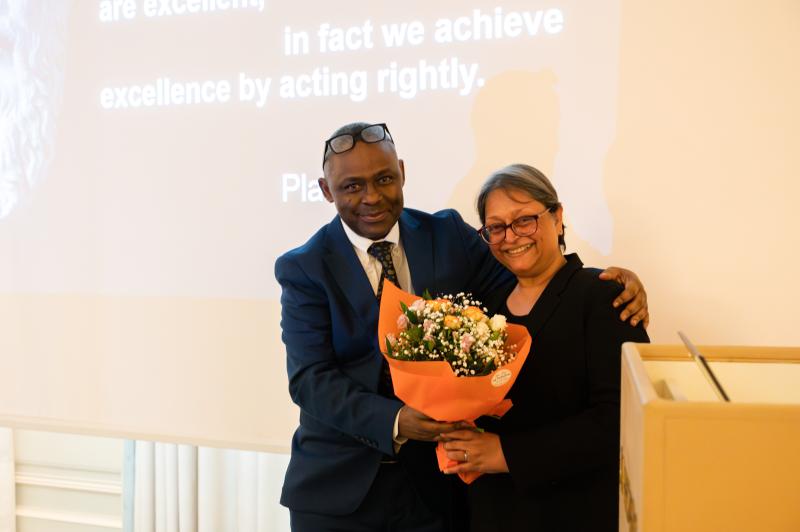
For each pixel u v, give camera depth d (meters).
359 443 1.62
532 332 1.38
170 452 2.49
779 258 1.77
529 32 1.93
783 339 1.78
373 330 1.57
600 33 1.87
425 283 1.62
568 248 1.93
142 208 2.31
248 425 2.25
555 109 1.92
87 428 2.39
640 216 1.87
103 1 2.32
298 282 1.61
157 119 2.28
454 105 2.00
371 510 1.62
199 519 2.51
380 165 1.53
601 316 1.33
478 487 1.43
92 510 2.79
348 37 2.10
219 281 2.25
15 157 2.42
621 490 0.83
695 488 0.60
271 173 2.19
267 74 2.18
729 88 1.78
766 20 1.74
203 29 2.23
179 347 2.30
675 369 0.85
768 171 1.76
